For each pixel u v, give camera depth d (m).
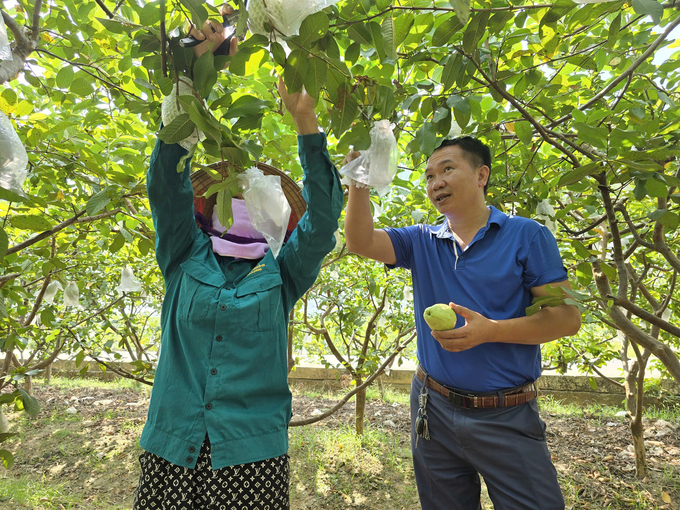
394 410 5.98
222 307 1.33
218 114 1.78
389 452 4.45
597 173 1.61
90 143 2.23
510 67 1.80
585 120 1.68
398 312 4.96
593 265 2.19
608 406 6.40
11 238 3.19
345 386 7.12
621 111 2.00
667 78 2.12
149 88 1.56
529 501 1.56
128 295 4.55
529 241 1.70
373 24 1.11
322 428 5.18
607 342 5.38
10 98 1.71
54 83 2.21
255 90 1.95
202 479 1.23
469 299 1.72
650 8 1.03
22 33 1.05
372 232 1.86
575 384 6.72
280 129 2.49
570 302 1.39
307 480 3.98
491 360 1.63
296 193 1.73
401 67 1.55
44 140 2.02
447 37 1.21
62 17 1.60
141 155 2.29
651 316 1.79
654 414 5.96
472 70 1.39
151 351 8.52
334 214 1.40
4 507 3.56
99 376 8.02
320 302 4.86
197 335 1.33
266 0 0.96
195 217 1.62
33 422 5.50
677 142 1.71
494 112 1.90
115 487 3.98
